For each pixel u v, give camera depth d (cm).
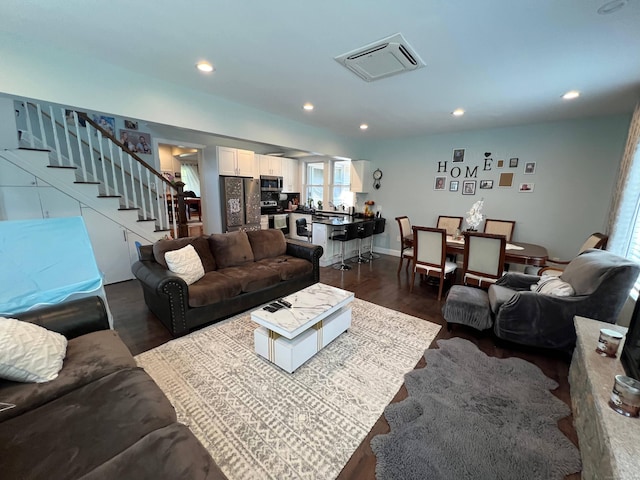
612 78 242
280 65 238
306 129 450
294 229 692
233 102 341
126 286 374
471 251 318
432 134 512
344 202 566
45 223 214
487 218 470
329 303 241
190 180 999
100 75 240
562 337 224
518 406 175
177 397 178
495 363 221
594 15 158
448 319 267
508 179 443
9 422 107
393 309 323
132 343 240
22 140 354
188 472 88
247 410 169
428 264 359
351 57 220
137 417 112
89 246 219
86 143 418
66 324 165
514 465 136
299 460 139
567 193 398
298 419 163
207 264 317
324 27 180
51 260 197
